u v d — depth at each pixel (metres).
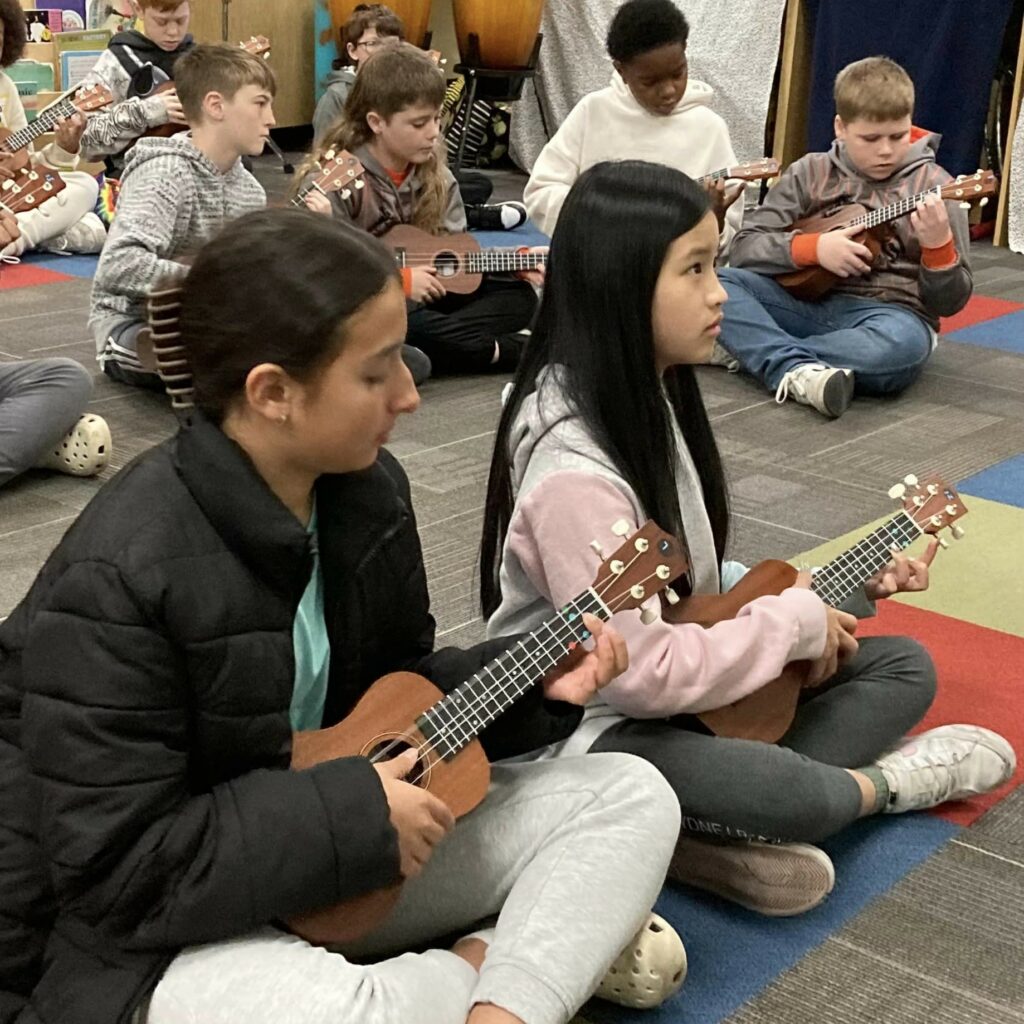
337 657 1.23
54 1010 1.06
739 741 1.44
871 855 1.57
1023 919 1.47
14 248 4.56
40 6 5.93
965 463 2.88
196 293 1.08
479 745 1.25
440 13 6.96
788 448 2.96
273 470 1.11
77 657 1.02
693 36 6.00
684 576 1.49
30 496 2.60
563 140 3.65
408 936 1.28
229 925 1.06
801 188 3.48
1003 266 5.00
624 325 1.40
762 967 1.38
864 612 1.76
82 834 1.02
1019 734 1.82
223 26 6.36
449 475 2.74
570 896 1.17
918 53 5.43
